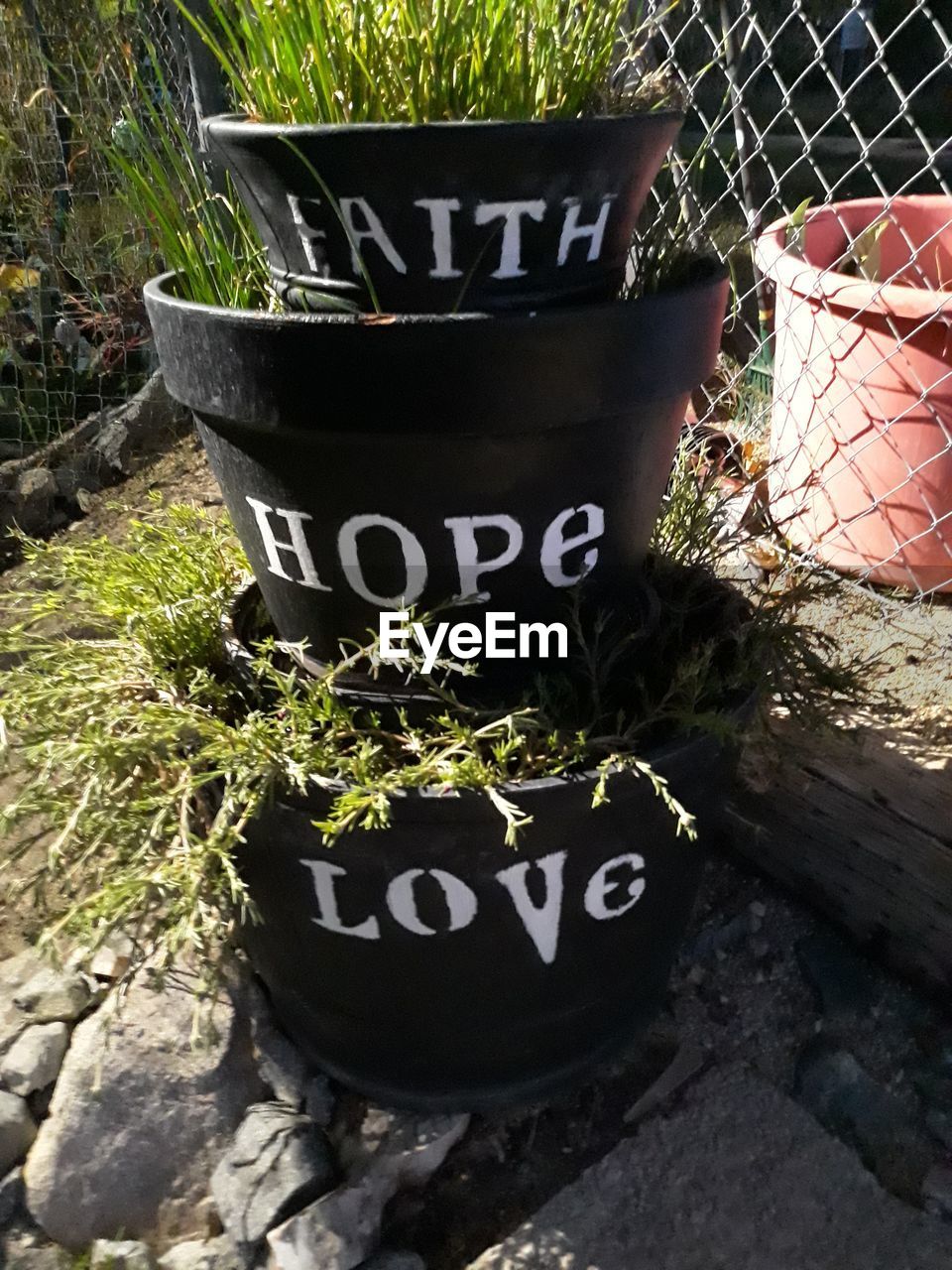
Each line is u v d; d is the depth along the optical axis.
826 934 0.76
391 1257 0.60
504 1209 0.62
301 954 0.57
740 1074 0.68
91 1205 0.62
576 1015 0.59
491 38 0.42
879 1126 0.64
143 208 0.65
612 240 0.47
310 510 0.47
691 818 0.45
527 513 0.47
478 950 0.53
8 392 1.60
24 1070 0.67
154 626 0.63
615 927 0.56
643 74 0.53
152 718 0.53
